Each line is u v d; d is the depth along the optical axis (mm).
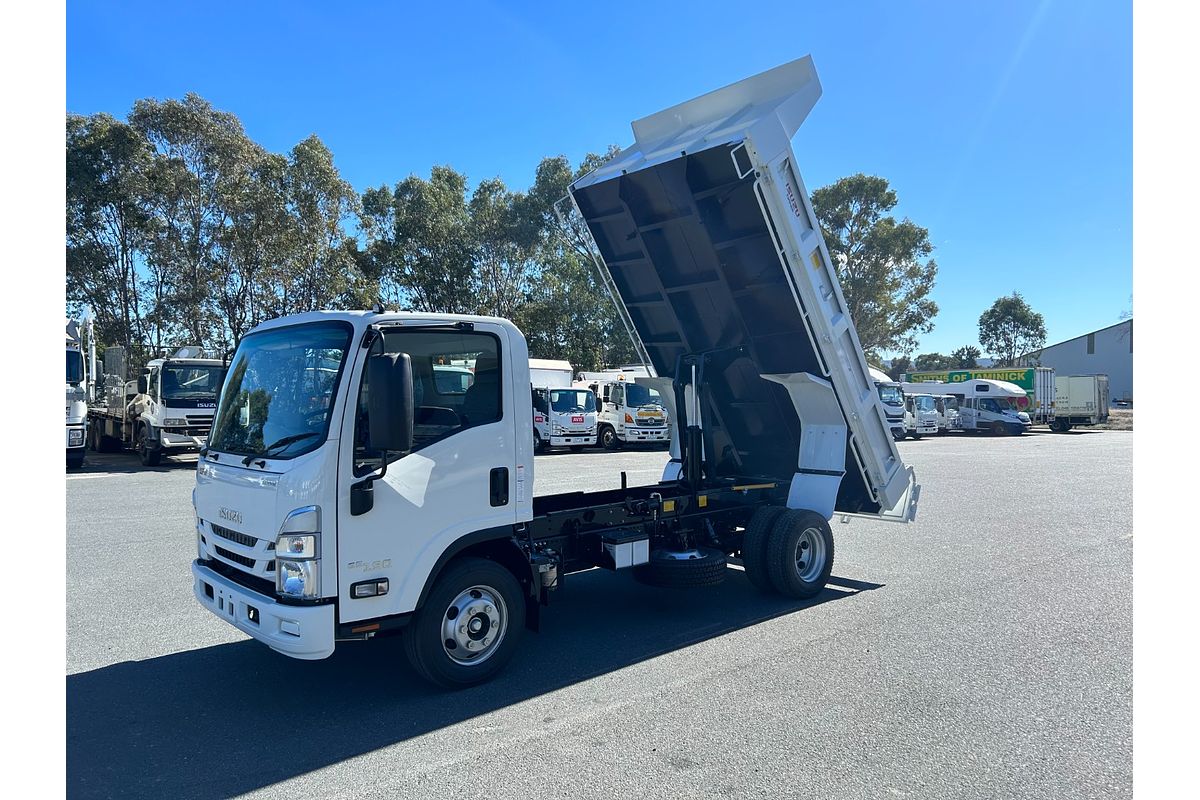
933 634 5789
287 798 3414
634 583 7535
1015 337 85562
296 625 3957
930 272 48906
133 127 27188
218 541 4652
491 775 3611
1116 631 5855
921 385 43469
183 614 6305
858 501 7637
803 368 6941
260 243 26797
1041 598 6867
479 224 38188
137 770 3678
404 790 3475
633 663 5168
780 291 6531
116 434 23234
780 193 6070
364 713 4359
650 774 3604
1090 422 42625
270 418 4516
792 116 6262
